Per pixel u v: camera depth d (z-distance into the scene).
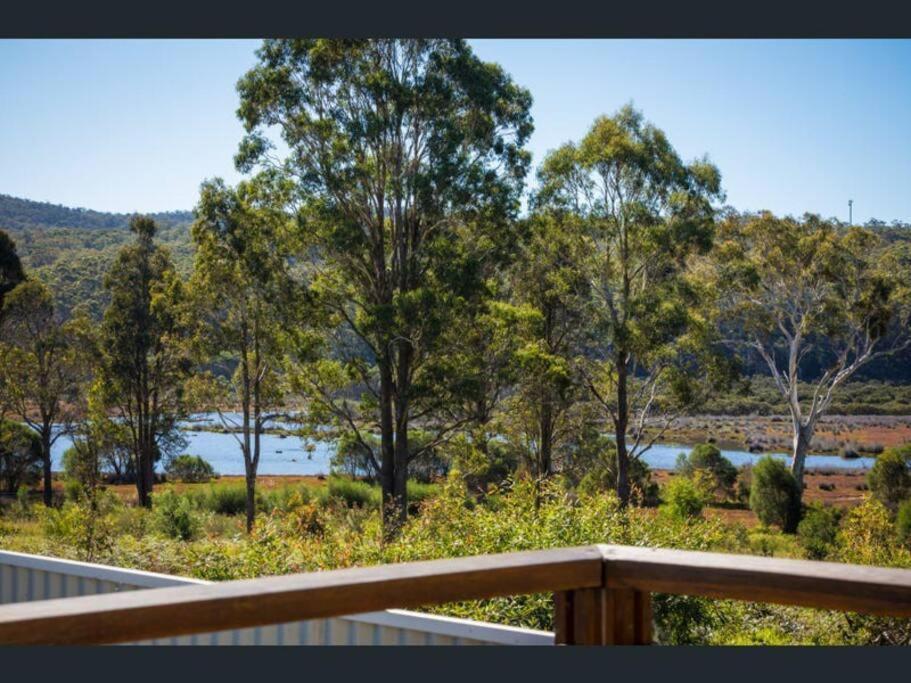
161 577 4.78
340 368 26.62
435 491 27.02
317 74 26.12
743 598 1.81
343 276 27.42
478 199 26.16
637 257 29.81
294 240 27.23
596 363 30.72
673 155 29.19
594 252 30.02
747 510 34.00
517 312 26.64
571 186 29.89
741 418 57.75
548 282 30.23
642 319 28.44
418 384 25.50
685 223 28.72
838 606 1.74
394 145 26.39
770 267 37.91
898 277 37.44
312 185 25.86
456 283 24.97
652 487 30.62
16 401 39.62
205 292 28.09
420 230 27.16
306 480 40.12
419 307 24.20
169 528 19.62
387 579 1.69
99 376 38.72
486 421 26.70
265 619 1.59
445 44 26.56
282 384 28.12
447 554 7.85
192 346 29.61
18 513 30.95
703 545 8.82
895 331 40.22
